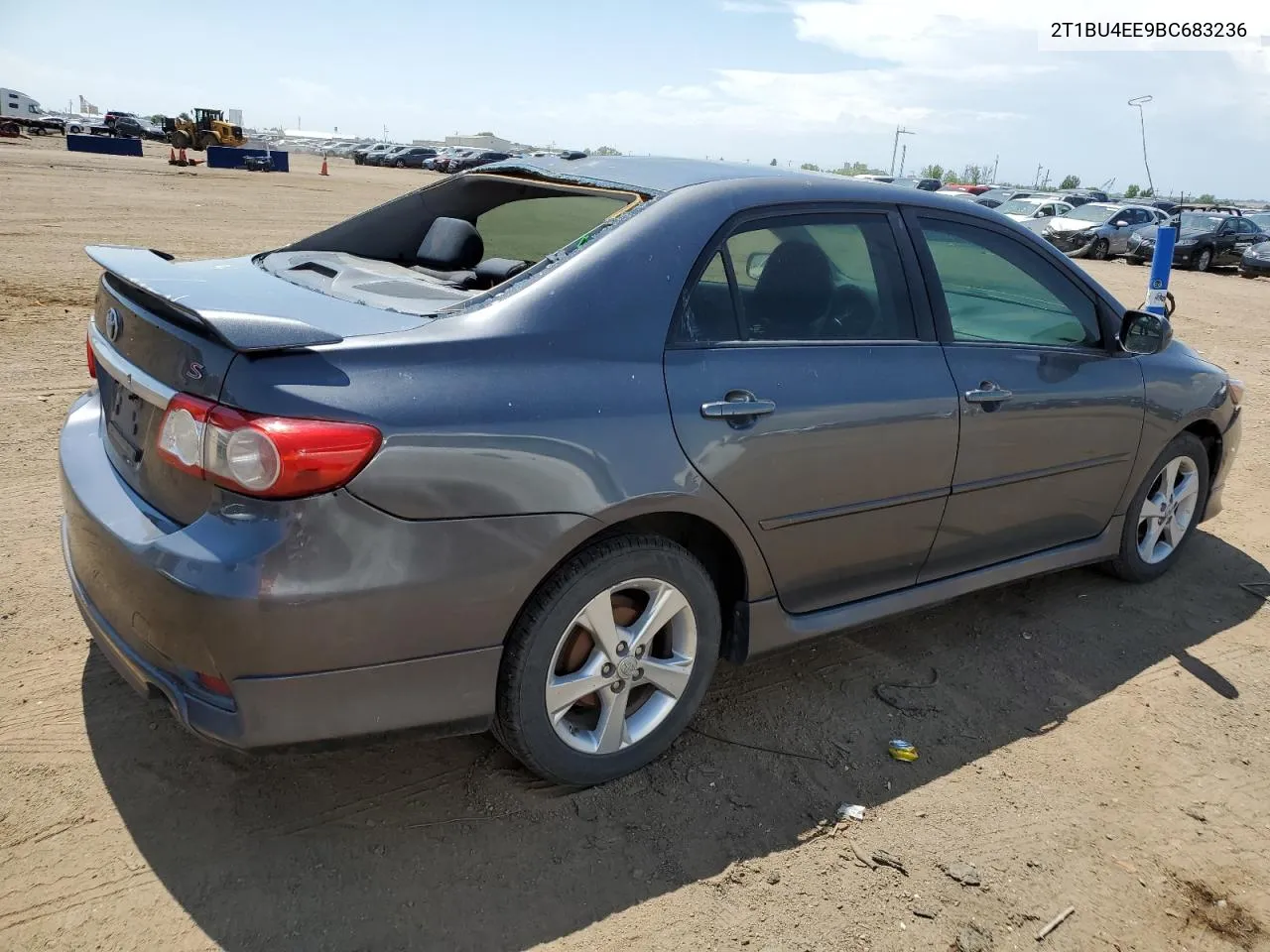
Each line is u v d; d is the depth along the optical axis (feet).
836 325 10.14
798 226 10.02
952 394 10.68
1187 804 9.72
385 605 7.36
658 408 8.49
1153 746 10.65
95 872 7.76
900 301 10.68
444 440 7.40
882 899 8.15
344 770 9.22
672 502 8.59
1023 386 11.44
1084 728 10.93
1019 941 7.86
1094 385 12.39
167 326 7.88
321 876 7.92
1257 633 13.47
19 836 8.05
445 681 7.88
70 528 8.71
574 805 8.96
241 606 6.91
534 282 8.43
